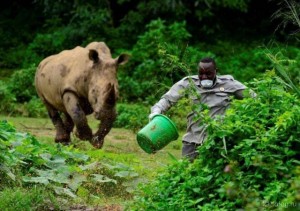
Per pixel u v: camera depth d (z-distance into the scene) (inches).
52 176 595.5
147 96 1427.2
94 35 1724.9
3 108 1266.0
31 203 533.3
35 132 1048.2
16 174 589.9
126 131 1122.7
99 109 834.8
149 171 655.1
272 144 459.2
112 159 685.9
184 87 565.6
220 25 1829.5
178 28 1567.4
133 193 597.6
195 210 454.9
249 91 503.2
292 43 1763.0
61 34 1711.4
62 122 949.2
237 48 1734.7
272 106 486.6
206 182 464.4
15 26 1860.2
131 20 1739.7
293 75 1109.1
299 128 462.3
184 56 514.0
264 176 451.2
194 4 1742.1
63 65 908.0
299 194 366.0
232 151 461.7
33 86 1401.3
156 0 1716.3
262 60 1589.6
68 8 1781.5
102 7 1766.7
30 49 1701.5
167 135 529.0
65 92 885.2
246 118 480.1
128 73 1537.9
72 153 649.6
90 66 863.1
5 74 1647.4
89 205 570.6
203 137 559.2
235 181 435.5
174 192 478.3
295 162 450.3
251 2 1839.3
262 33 1822.1
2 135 591.2
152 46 1521.9
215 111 565.6
